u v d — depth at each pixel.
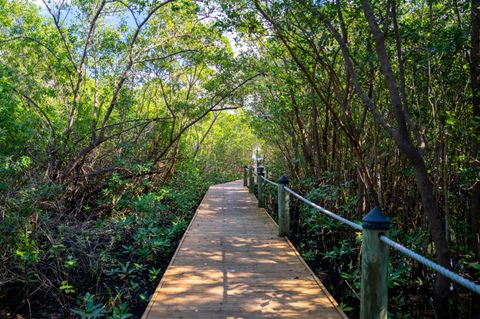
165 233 7.12
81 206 8.56
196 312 3.50
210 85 12.32
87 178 9.38
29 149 7.48
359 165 6.45
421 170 4.47
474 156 5.10
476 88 4.68
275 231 7.00
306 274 4.55
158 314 3.46
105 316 4.02
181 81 13.30
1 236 4.40
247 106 12.37
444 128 5.01
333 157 8.07
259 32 6.41
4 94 6.72
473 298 4.98
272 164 16.17
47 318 4.17
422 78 5.76
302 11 5.61
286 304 3.67
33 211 5.14
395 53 5.74
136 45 9.78
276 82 8.95
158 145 12.88
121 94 9.88
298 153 11.18
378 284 2.77
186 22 10.58
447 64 5.36
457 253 5.48
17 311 4.29
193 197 12.19
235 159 27.95
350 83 6.62
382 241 2.76
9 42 9.22
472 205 5.07
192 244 6.02
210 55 10.98
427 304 5.25
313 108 8.30
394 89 4.39
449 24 5.78
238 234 6.75
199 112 12.14
